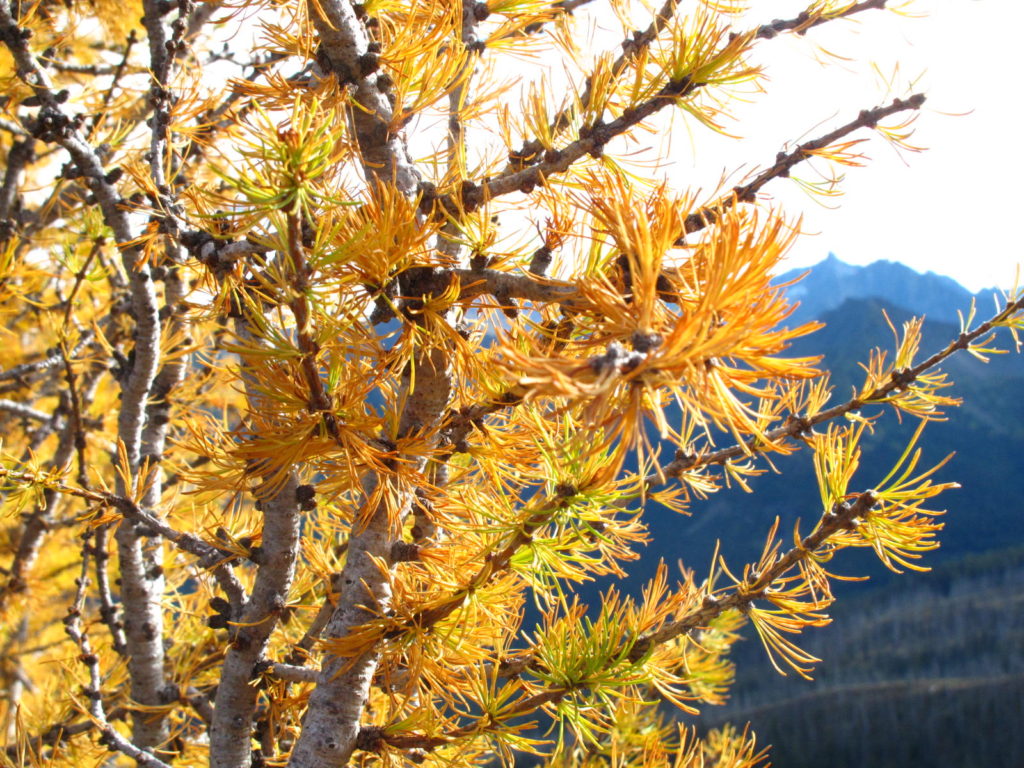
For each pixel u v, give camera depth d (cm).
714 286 38
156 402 73
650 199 44
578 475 47
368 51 50
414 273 49
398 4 52
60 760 72
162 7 59
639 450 37
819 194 51
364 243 45
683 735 56
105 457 107
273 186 40
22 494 55
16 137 92
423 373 51
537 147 54
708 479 58
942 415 56
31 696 115
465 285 49
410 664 52
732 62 50
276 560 58
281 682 59
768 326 37
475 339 55
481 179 52
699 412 38
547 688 54
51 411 129
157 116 56
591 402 37
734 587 54
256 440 48
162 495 76
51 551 128
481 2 58
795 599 52
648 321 38
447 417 54
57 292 90
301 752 52
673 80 50
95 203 66
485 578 49
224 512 54
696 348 37
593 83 51
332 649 50
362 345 48
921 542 51
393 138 51
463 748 55
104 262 79
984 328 55
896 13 53
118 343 92
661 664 55
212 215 42
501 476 56
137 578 71
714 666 77
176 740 74
